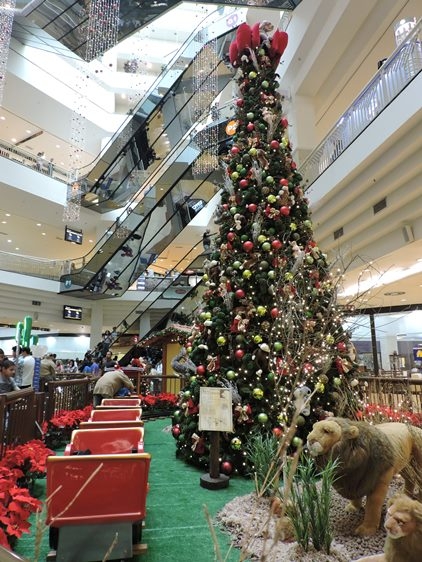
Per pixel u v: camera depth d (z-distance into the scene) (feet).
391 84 17.56
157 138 39.34
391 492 8.11
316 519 5.98
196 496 8.88
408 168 16.34
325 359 9.94
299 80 30.14
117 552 5.66
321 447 6.12
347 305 11.76
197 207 39.14
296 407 2.94
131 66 51.62
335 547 5.91
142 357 35.24
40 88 40.78
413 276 23.71
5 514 6.01
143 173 42.24
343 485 6.35
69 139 48.42
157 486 9.60
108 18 17.03
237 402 10.46
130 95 54.49
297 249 11.44
